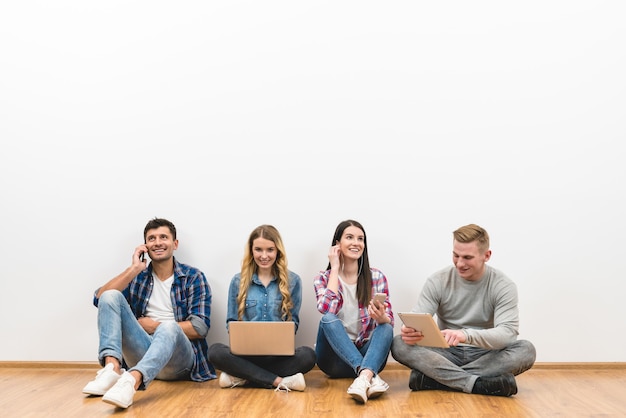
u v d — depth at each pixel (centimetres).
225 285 292
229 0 301
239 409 210
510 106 295
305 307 290
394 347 242
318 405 216
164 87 299
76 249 294
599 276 288
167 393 236
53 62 301
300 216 293
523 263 289
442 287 252
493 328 236
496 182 292
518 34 297
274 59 299
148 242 275
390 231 291
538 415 201
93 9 303
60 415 201
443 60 297
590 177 291
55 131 299
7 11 303
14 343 292
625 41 296
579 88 294
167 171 296
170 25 302
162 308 276
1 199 297
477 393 233
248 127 297
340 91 297
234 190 295
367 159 294
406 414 203
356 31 299
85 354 291
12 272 294
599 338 286
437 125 295
